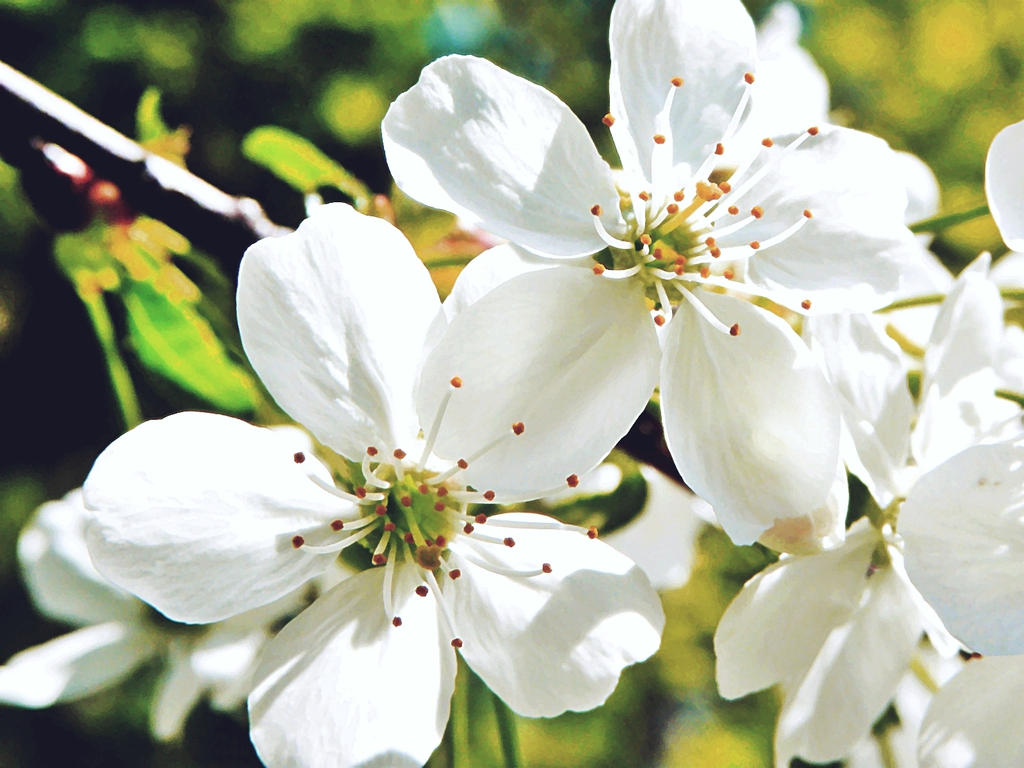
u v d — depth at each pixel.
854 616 0.12
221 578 0.11
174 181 0.12
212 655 0.14
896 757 0.13
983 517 0.11
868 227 0.12
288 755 0.11
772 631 0.11
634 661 0.11
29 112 0.12
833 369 0.12
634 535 0.14
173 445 0.11
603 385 0.11
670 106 0.12
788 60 0.14
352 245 0.11
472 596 0.11
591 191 0.11
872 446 0.12
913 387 0.12
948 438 0.12
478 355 0.11
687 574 0.14
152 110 0.13
